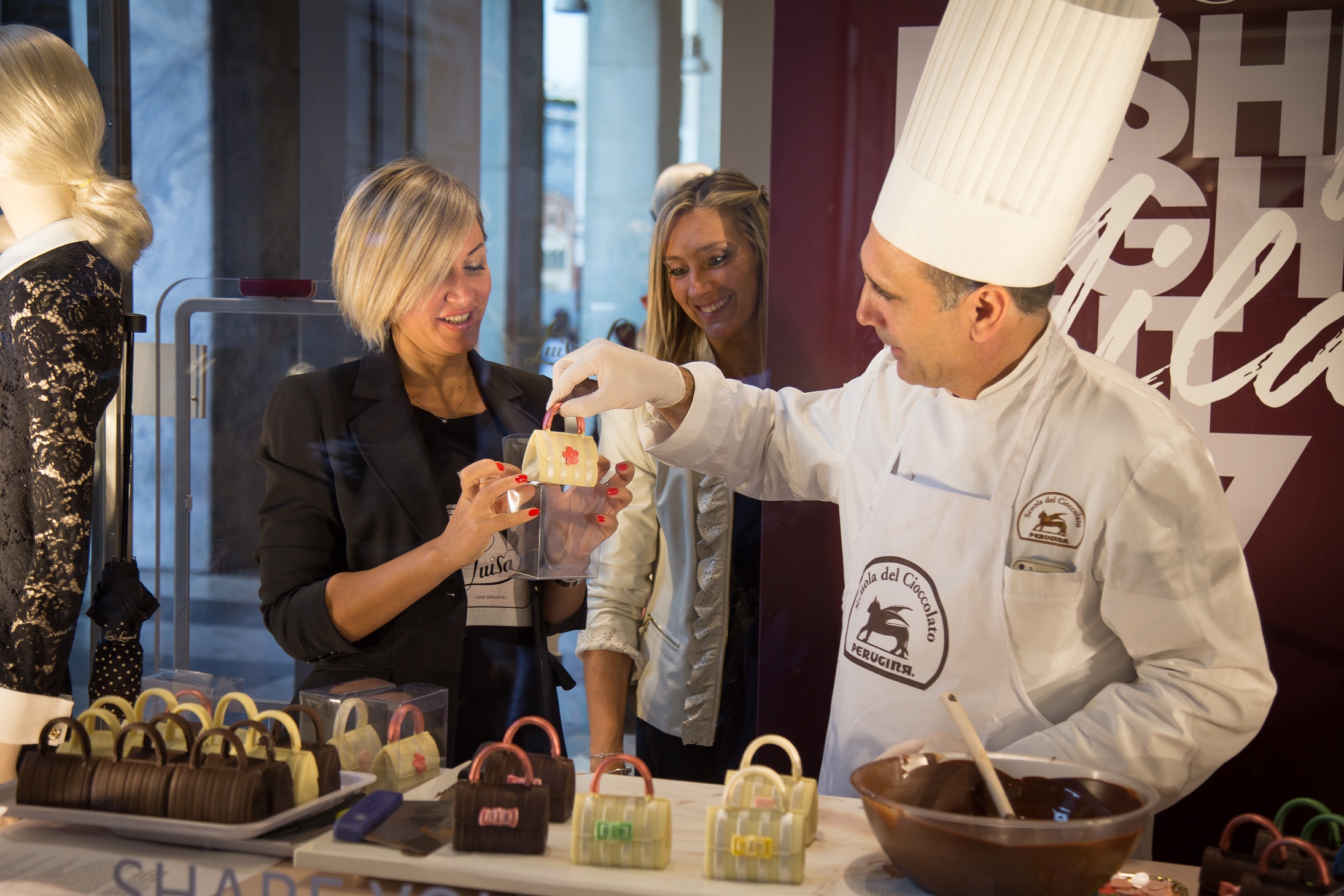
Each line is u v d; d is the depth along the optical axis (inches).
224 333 64.4
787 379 55.5
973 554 44.2
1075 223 41.8
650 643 56.1
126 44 64.3
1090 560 42.9
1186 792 42.2
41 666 48.4
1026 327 43.7
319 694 46.1
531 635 52.2
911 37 52.1
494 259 60.7
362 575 49.5
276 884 36.7
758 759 56.6
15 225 52.2
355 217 51.9
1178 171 49.3
